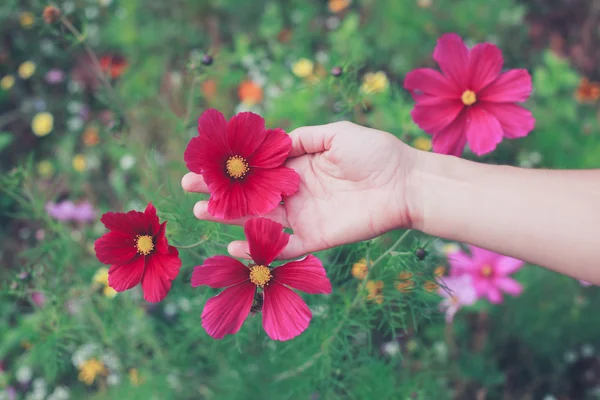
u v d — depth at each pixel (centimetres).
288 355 56
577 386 66
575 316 65
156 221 39
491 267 56
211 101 81
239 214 42
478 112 45
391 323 49
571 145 74
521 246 40
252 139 42
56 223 61
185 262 54
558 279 64
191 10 93
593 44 94
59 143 82
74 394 63
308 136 45
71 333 55
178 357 58
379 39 87
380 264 49
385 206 43
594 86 77
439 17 88
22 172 54
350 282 50
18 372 64
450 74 44
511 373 66
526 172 42
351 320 49
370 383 55
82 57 89
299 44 90
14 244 75
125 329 57
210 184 41
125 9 88
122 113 62
